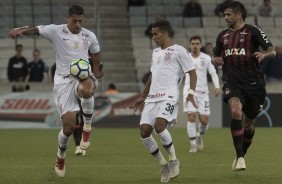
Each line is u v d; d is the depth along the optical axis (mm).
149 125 24000
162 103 23922
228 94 25484
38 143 41594
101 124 54875
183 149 38094
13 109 54500
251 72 25562
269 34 72500
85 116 29391
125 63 69188
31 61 62625
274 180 25062
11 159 32625
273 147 38938
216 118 56062
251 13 74750
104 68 68438
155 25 24516
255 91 25609
